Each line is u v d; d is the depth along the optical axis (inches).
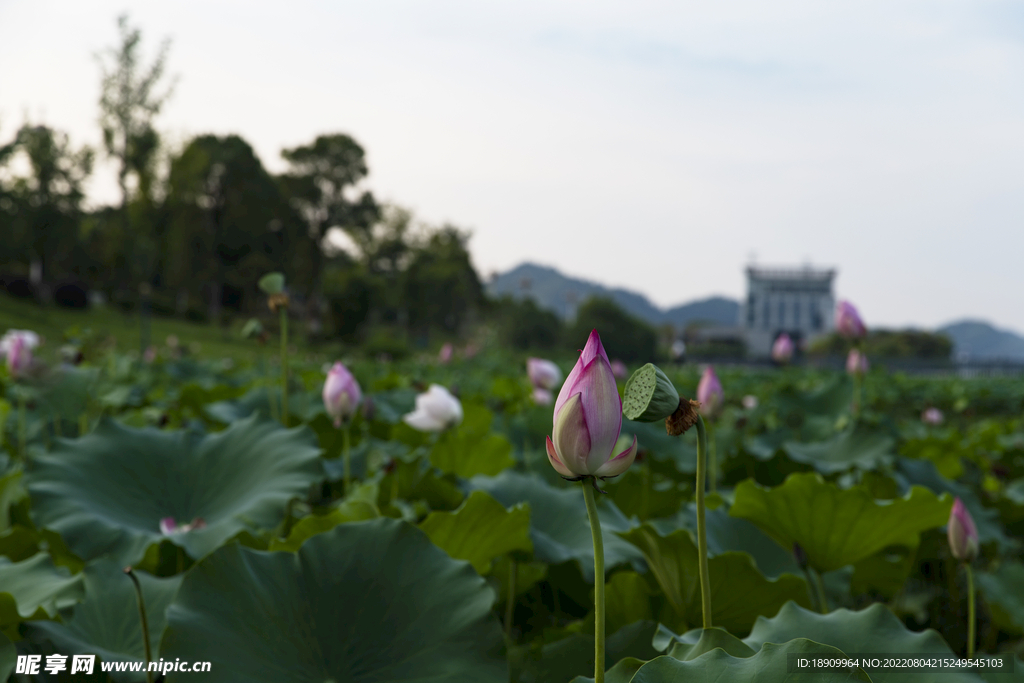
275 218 2301.9
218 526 93.8
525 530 81.4
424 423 147.5
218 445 115.1
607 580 94.2
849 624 63.1
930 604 128.7
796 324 5762.8
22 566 78.6
